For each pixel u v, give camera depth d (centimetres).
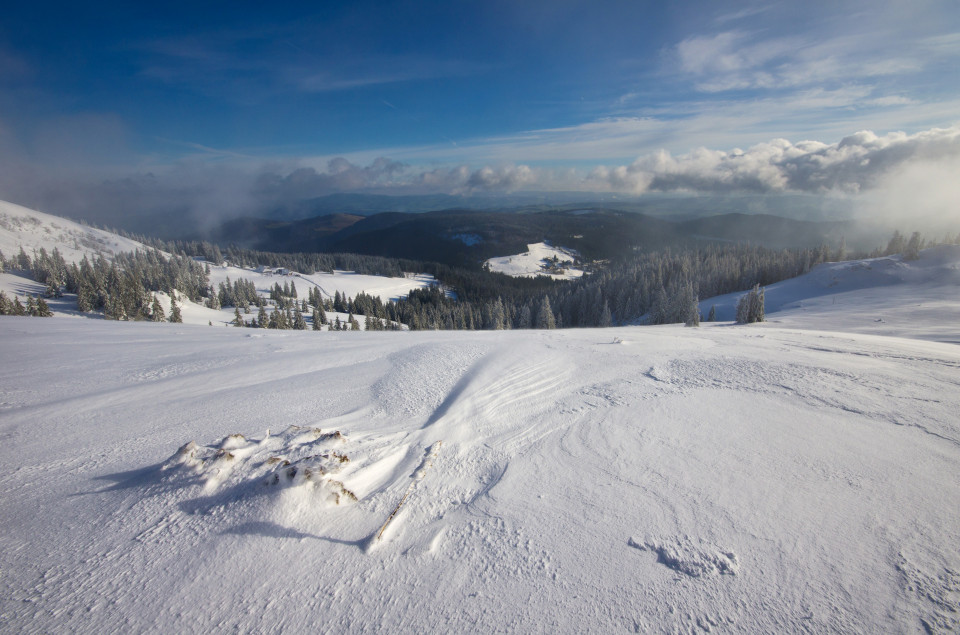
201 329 1472
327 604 215
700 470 346
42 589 222
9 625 199
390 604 215
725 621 200
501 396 573
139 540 260
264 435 411
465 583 229
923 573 222
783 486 316
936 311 2634
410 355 870
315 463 314
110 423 489
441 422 474
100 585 225
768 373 641
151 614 208
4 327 1342
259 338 1223
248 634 197
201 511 286
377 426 466
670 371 694
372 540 262
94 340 1145
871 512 279
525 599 217
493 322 5850
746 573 229
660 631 196
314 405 552
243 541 257
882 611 201
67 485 334
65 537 264
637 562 241
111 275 5584
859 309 3241
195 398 596
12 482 340
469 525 281
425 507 302
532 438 429
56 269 6600
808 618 200
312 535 266
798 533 260
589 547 255
